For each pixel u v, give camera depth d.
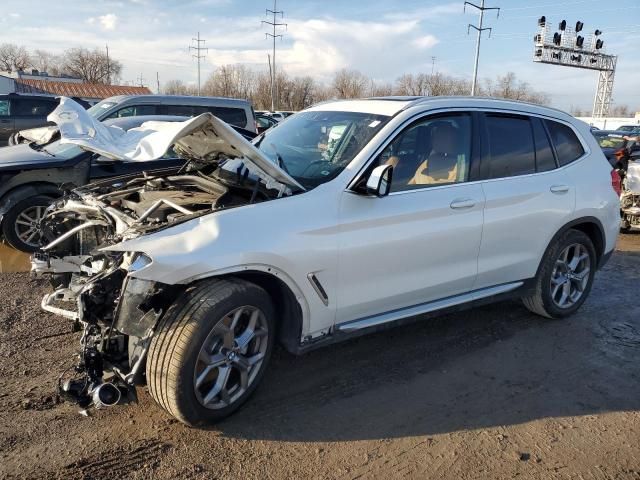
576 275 5.12
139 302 2.93
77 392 2.98
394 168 3.81
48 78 70.25
